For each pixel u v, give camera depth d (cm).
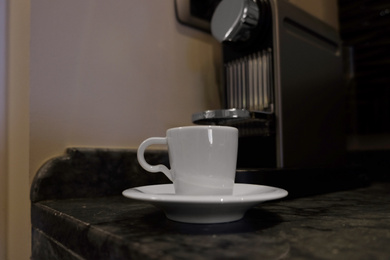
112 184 67
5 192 58
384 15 107
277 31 68
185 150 42
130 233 35
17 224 58
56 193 61
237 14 69
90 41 69
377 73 109
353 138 114
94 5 70
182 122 83
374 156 106
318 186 68
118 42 73
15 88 59
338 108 84
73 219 43
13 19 59
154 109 78
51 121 63
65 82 65
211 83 90
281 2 69
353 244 31
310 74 76
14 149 59
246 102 75
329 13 117
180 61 84
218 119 64
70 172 62
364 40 111
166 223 40
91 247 37
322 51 80
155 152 75
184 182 42
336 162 82
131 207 53
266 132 68
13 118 59
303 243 31
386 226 38
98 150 66
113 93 72
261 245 30
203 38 89
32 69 61
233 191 48
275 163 67
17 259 58
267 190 45
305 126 73
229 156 43
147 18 78
